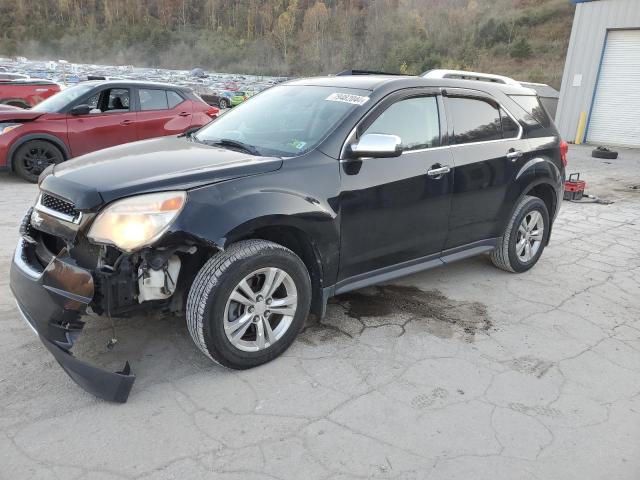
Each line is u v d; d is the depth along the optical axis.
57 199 2.75
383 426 2.54
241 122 3.75
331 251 3.16
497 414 2.68
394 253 3.57
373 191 3.29
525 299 4.17
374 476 2.21
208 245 2.59
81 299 2.45
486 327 3.65
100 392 2.53
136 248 2.49
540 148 4.53
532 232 4.70
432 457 2.34
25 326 3.29
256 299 2.87
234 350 2.84
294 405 2.67
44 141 7.70
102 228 2.51
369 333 3.46
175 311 2.90
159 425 2.46
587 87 15.91
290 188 2.92
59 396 2.64
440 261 3.97
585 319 3.87
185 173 2.73
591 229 6.50
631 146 15.44
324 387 2.83
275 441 2.39
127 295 2.62
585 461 2.38
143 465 2.21
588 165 12.05
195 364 2.99
